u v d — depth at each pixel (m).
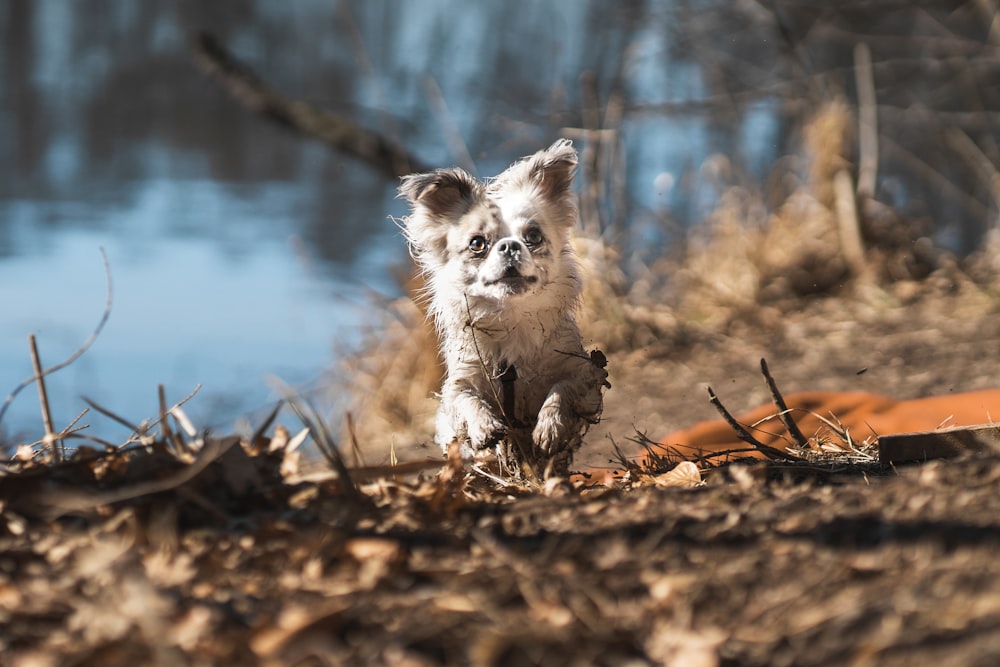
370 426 11.43
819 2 19.39
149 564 3.56
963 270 14.65
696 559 3.47
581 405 6.35
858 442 6.46
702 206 16.12
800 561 3.36
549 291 6.57
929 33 20.03
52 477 4.32
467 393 6.52
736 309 13.77
